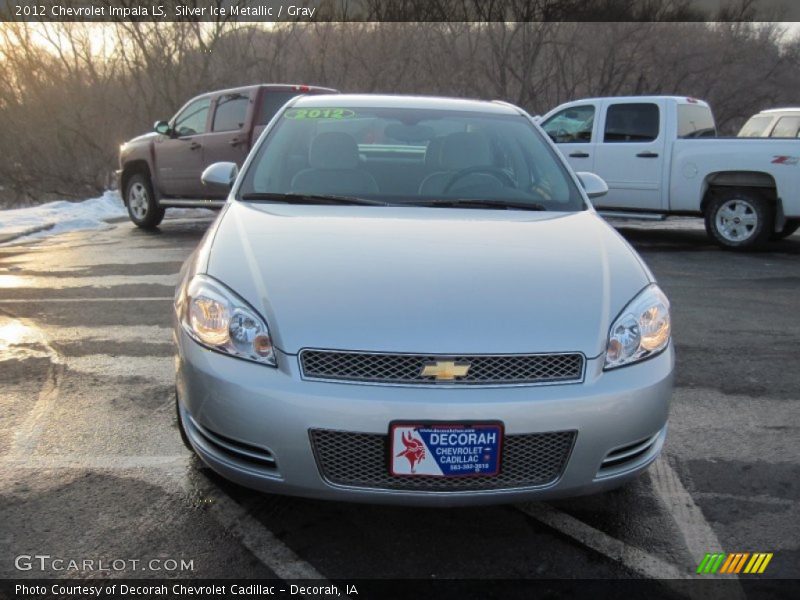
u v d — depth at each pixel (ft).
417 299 8.07
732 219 29.22
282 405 7.49
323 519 8.93
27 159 61.62
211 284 8.51
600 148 31.81
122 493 9.39
